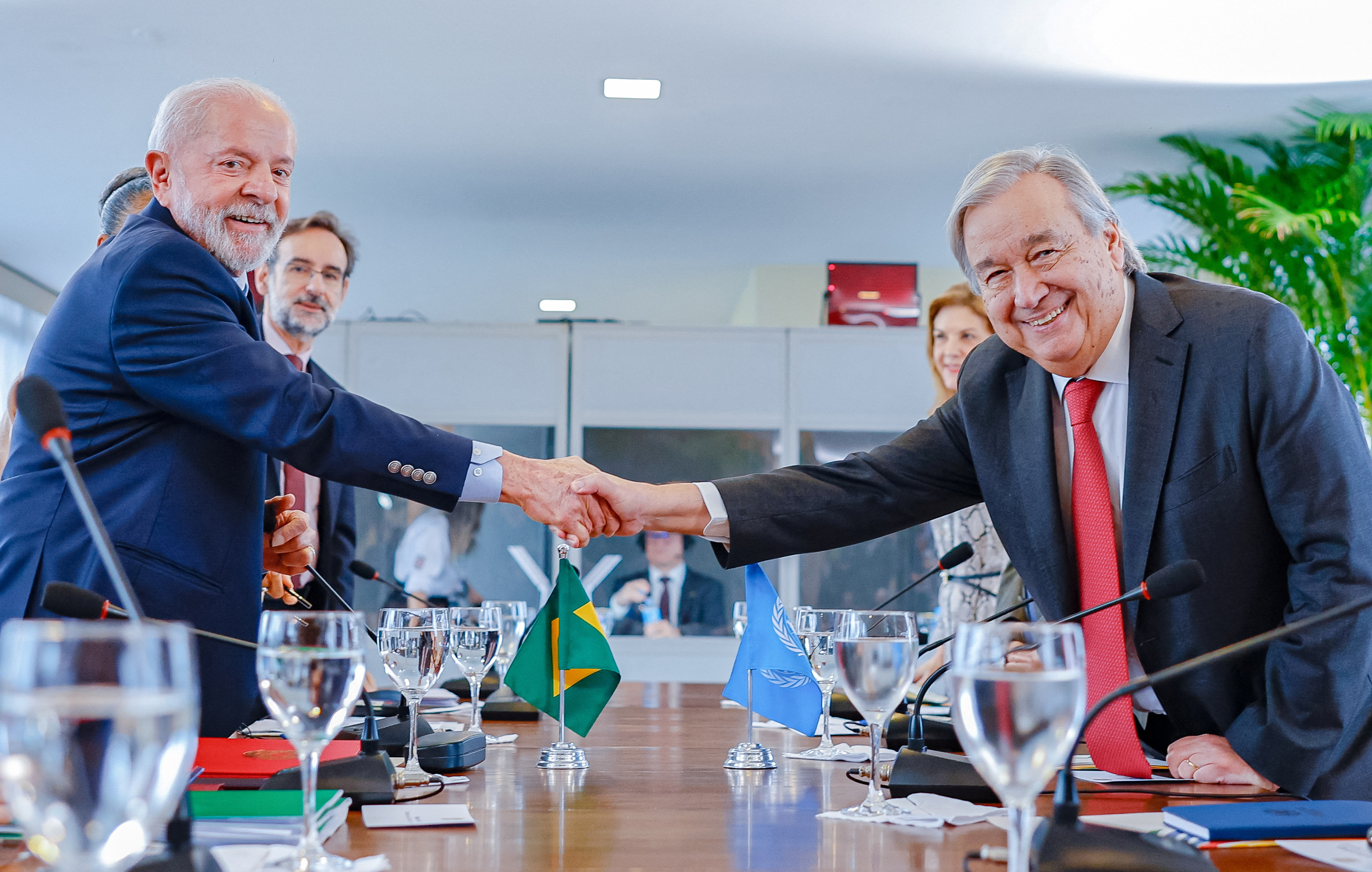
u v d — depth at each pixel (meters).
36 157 5.36
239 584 1.53
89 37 4.20
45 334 1.53
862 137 5.15
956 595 2.72
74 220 6.29
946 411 1.72
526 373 5.36
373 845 0.89
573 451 5.34
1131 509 1.37
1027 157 1.42
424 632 1.21
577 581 1.42
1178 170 5.60
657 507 1.62
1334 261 5.03
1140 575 1.36
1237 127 5.10
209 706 1.48
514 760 1.40
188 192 1.62
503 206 6.07
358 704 1.83
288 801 0.91
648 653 4.98
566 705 1.38
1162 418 1.37
